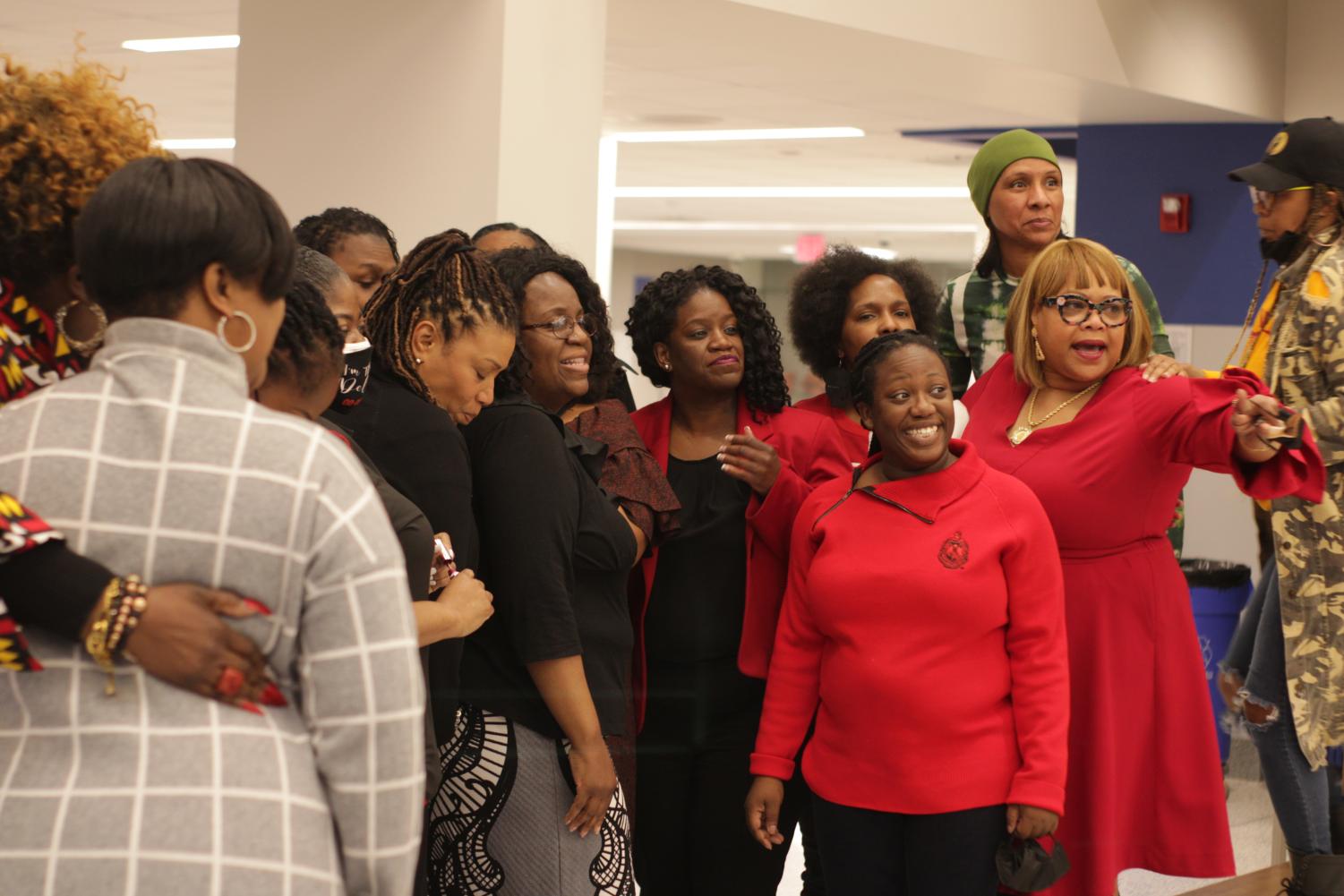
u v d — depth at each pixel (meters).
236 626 1.22
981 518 2.18
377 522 1.27
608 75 7.11
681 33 5.44
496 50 4.00
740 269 20.02
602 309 2.55
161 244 1.23
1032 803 2.10
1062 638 2.20
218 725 1.20
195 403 1.23
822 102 7.84
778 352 2.64
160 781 1.17
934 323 3.20
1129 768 2.36
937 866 2.13
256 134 4.40
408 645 1.26
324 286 1.92
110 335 1.27
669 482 2.58
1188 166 7.19
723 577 2.52
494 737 2.03
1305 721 2.82
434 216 4.11
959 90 6.43
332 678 1.23
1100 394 2.40
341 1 4.23
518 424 2.07
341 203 4.26
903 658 2.15
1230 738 3.03
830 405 2.86
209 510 1.21
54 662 1.20
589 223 4.29
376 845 1.25
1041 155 3.27
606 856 2.09
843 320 2.97
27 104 1.39
